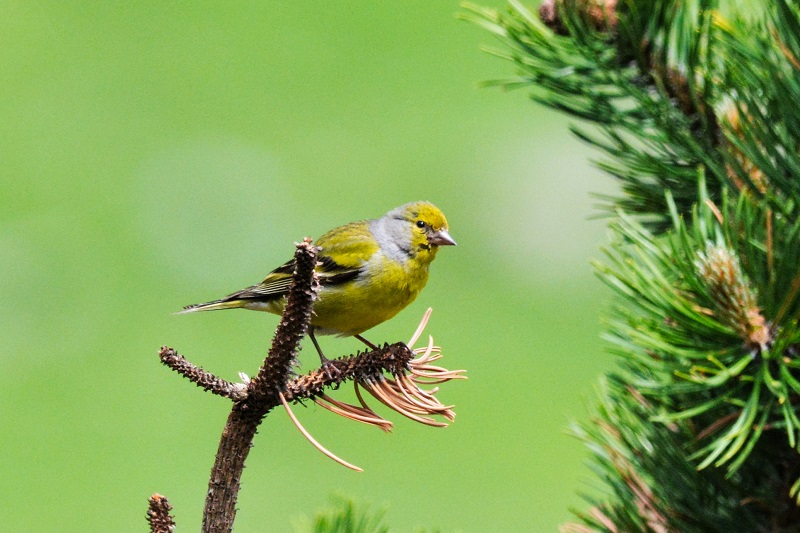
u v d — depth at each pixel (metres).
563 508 12.26
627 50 5.02
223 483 3.93
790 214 4.11
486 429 13.29
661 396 4.17
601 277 3.97
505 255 16.50
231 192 17.23
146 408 13.69
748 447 3.60
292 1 21.50
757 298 3.82
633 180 4.88
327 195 17.31
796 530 4.20
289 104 18.83
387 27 20.84
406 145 18.06
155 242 16.53
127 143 18.17
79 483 12.59
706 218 3.98
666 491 4.34
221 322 15.10
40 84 19.34
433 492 12.50
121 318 15.19
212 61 19.95
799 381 3.84
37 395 13.82
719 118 4.67
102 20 20.67
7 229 16.59
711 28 4.51
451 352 14.50
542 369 14.22
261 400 3.88
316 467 12.80
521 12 5.12
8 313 15.17
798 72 4.14
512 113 18.66
